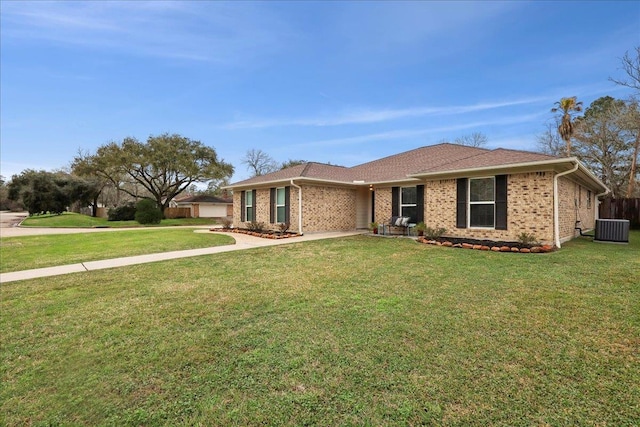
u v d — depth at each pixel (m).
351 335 3.49
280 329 3.69
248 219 17.30
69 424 2.22
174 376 2.78
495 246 9.17
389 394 2.47
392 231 13.98
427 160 15.74
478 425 2.13
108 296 5.00
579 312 4.03
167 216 34.62
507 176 9.83
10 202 49.31
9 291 5.32
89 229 19.17
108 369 2.90
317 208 14.63
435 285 5.35
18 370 2.90
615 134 22.42
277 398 2.45
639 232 15.09
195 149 31.08
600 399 2.37
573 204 11.77
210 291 5.21
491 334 3.46
